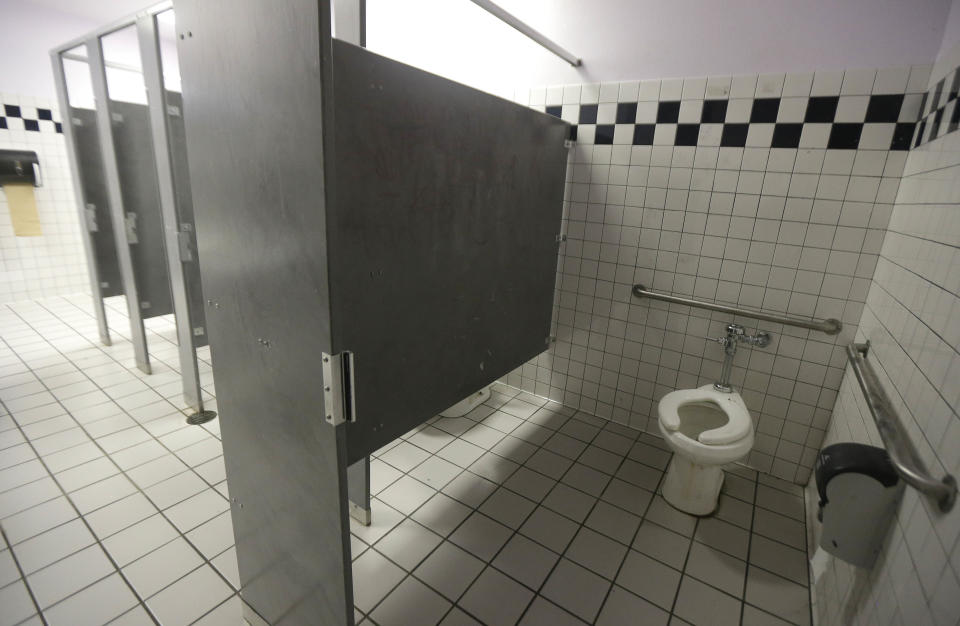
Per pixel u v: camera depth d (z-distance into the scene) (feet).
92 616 4.39
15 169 11.91
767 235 6.27
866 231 5.66
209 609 4.52
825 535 3.64
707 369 7.19
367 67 3.53
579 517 5.98
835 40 5.40
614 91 6.93
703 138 6.41
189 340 7.53
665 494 6.34
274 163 2.70
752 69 5.93
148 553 5.12
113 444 7.08
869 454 3.42
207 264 3.46
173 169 6.78
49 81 12.55
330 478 3.01
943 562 2.36
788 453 6.79
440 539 5.52
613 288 7.69
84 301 13.50
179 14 3.02
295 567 3.60
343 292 3.78
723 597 4.89
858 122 5.45
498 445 7.50
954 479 2.43
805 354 6.37
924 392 3.12
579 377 8.50
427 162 4.33
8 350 10.25
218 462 6.73
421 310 4.70
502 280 6.05
